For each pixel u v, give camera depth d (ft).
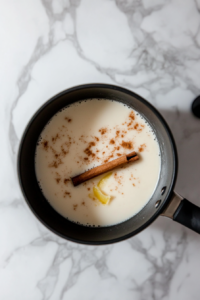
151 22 1.51
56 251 1.51
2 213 1.51
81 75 1.50
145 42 1.51
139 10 1.51
